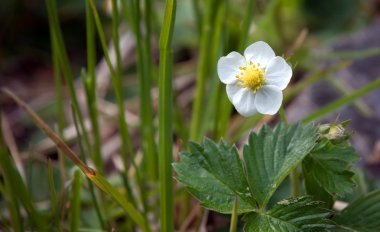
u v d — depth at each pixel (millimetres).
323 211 202
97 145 263
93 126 260
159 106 229
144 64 264
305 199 203
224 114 264
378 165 286
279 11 359
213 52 284
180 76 367
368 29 364
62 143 219
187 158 213
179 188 267
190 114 344
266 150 212
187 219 260
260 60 208
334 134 207
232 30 347
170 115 230
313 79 292
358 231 216
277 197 251
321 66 341
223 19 274
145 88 265
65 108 360
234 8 360
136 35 259
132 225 260
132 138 335
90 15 247
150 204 279
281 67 206
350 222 218
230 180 210
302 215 202
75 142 326
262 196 208
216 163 212
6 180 226
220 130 267
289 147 210
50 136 220
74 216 241
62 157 259
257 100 207
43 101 367
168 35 220
